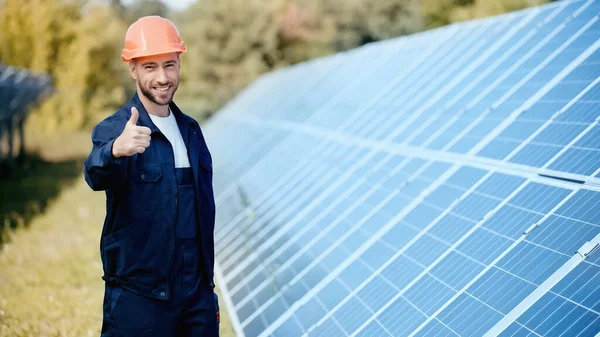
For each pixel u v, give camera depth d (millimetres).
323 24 40750
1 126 20656
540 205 4430
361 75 11648
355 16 40438
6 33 35344
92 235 11750
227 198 11258
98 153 3449
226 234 9422
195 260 3926
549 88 5738
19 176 20062
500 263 4242
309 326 5297
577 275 3658
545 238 4102
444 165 6000
